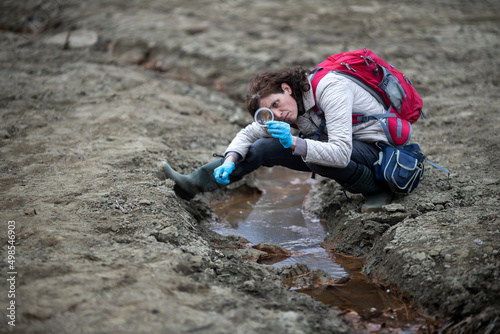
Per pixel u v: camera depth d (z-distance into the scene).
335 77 5.01
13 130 7.66
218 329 3.52
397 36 13.43
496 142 7.13
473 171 6.27
